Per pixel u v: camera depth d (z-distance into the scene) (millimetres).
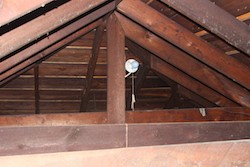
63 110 4613
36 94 4082
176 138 2494
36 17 1477
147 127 2434
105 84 4125
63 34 2199
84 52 3441
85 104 4430
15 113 4520
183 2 1815
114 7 2367
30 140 2162
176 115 3186
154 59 3332
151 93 4484
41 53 2635
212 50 2322
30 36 1469
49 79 3877
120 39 2602
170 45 2725
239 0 1913
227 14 1917
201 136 2566
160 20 2232
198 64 2807
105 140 2320
